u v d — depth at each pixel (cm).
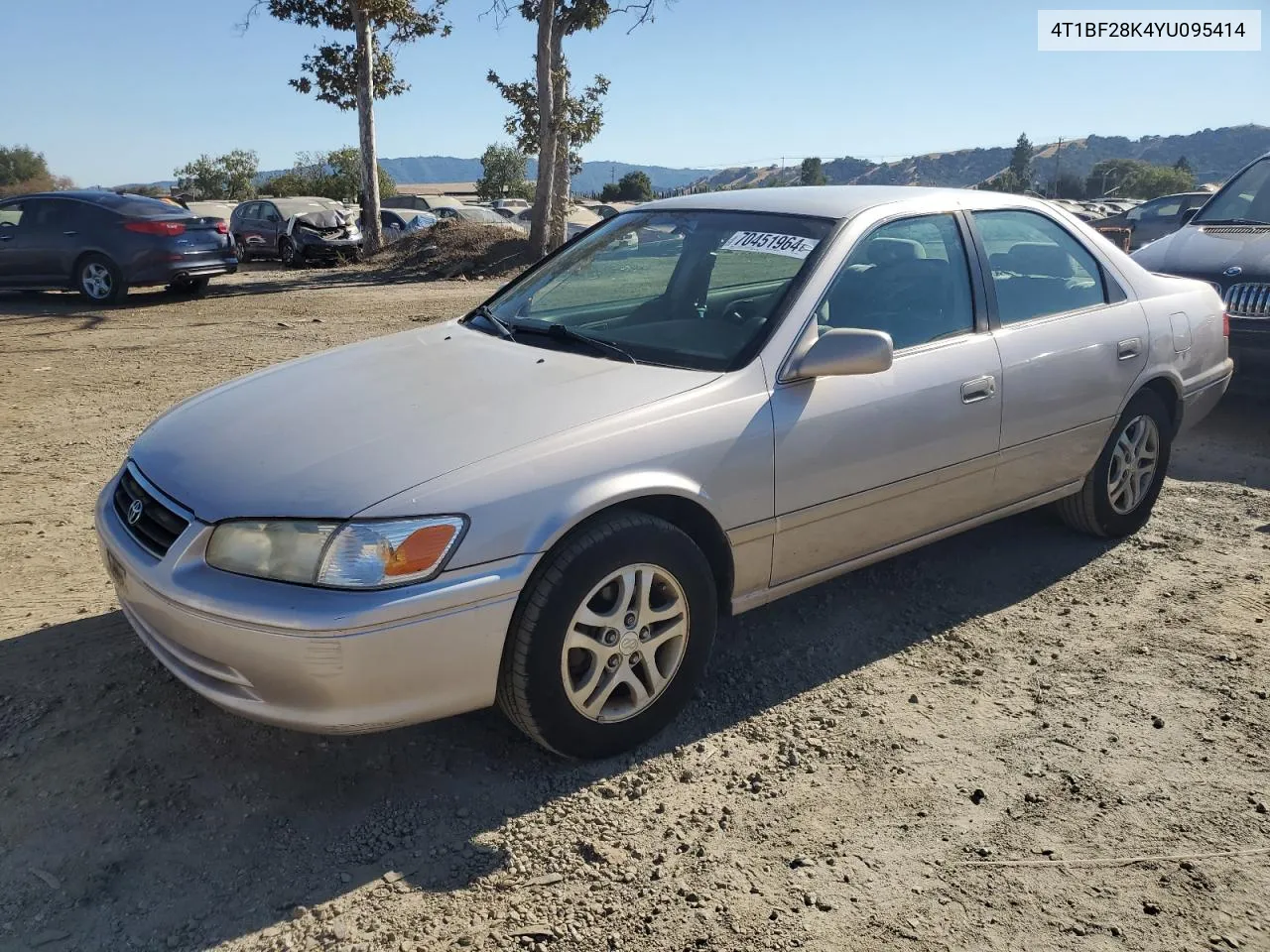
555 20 2214
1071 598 417
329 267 2309
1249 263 641
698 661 317
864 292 361
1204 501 531
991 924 242
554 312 392
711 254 379
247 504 270
